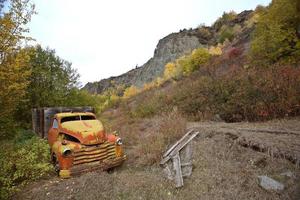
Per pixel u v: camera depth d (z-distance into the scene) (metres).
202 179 6.21
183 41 67.44
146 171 7.31
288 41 15.14
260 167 6.29
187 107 14.60
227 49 37.34
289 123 9.03
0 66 8.27
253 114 10.88
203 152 7.60
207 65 28.98
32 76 15.24
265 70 13.66
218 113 12.57
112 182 6.23
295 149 6.32
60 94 16.69
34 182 6.59
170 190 5.94
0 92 8.34
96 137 7.15
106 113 27.28
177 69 38.19
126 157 8.74
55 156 7.37
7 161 6.10
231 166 6.57
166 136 8.96
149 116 17.03
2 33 8.26
